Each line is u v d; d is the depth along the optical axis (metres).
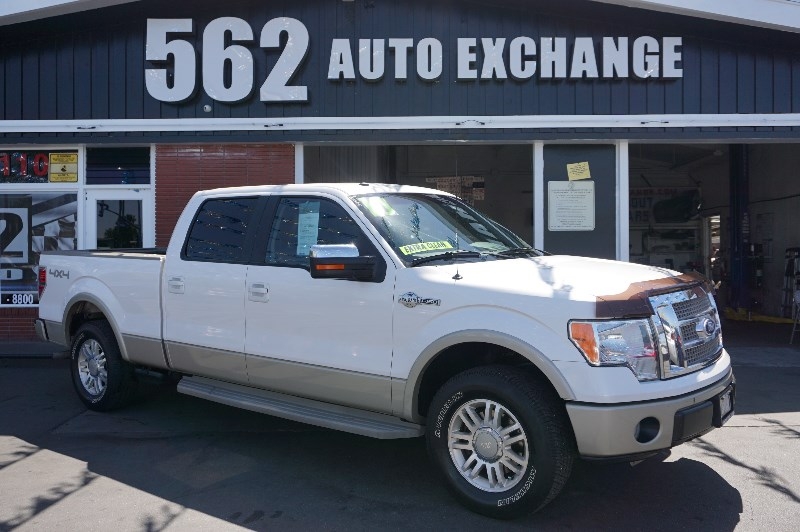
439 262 4.57
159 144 9.85
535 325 3.86
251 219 5.29
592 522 4.01
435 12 9.51
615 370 3.71
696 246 17.30
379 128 9.52
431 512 4.16
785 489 4.52
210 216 5.58
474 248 4.91
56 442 5.56
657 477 4.74
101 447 5.43
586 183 9.62
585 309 3.75
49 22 9.57
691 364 4.07
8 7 9.18
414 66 9.53
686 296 4.19
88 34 9.81
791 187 13.20
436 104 9.52
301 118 9.56
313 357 4.70
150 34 9.65
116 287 6.07
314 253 4.30
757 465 4.98
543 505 3.88
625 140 9.52
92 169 10.09
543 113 9.46
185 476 4.79
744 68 9.40
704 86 9.41
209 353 5.32
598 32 9.40
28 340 10.12
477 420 4.09
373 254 4.55
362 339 4.49
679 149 14.84
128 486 4.61
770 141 9.70
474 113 9.49
